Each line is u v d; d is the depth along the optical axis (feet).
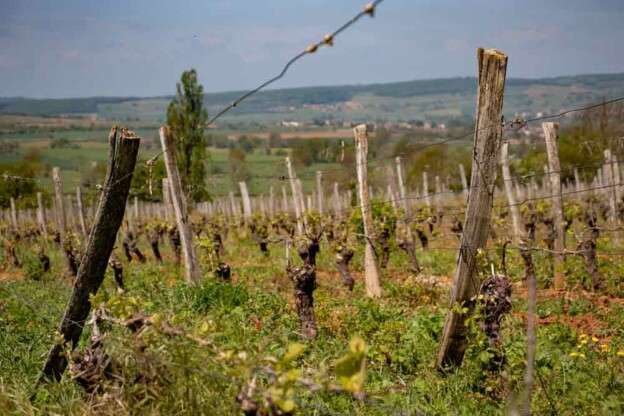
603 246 63.62
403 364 28.19
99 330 20.79
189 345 17.97
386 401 22.52
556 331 33.45
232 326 33.37
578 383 23.85
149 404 18.72
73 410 20.35
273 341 31.58
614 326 37.35
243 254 81.20
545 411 22.06
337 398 22.89
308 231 52.44
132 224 95.09
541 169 114.52
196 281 47.98
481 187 24.56
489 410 22.99
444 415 22.72
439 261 70.08
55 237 88.69
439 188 135.44
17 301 39.68
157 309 39.65
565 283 48.98
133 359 19.21
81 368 19.88
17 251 88.89
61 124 478.18
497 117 24.08
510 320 34.04
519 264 54.85
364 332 34.53
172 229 74.28
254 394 15.69
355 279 58.70
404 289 48.39
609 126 88.53
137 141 22.76
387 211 63.05
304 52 15.83
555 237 49.32
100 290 24.00
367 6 13.83
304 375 23.24
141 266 70.74
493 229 69.10
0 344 29.84
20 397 22.21
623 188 84.48
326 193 123.44
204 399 17.88
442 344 26.78
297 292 34.65
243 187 93.56
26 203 119.55
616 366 26.96
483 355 24.26
